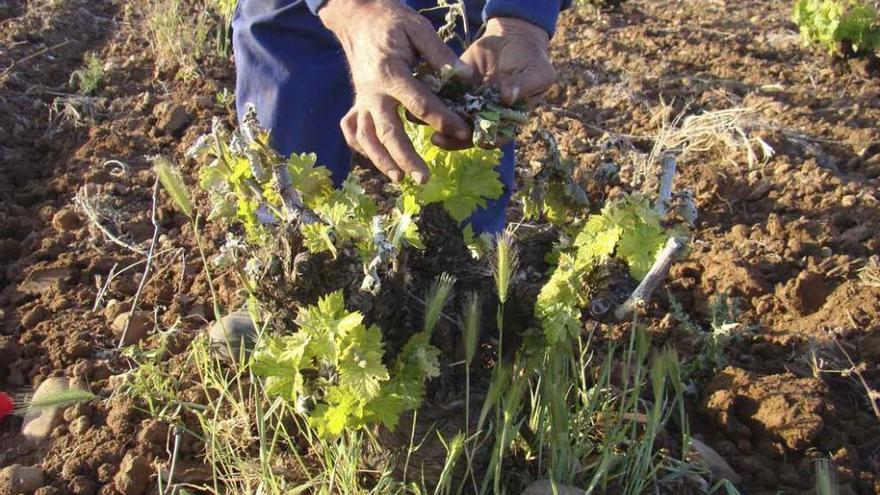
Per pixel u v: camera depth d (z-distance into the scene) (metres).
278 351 1.82
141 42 5.19
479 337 2.02
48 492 2.21
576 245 2.01
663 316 2.89
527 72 1.85
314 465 2.17
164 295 3.01
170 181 1.95
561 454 2.03
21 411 2.03
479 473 2.05
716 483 2.19
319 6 1.90
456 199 1.94
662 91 4.80
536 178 2.11
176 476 2.23
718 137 4.11
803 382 2.41
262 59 2.76
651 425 2.06
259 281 1.86
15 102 4.42
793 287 2.93
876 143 4.16
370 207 1.97
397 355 1.91
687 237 2.02
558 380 2.01
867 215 3.52
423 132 1.95
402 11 1.82
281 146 2.87
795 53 5.44
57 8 5.55
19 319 2.93
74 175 3.85
